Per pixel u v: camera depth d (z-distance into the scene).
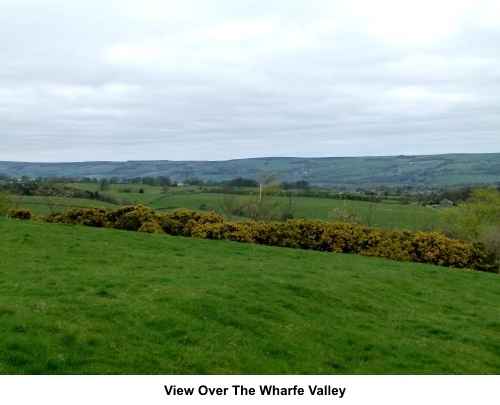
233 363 11.49
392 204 58.69
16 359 9.56
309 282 19.20
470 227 51.69
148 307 13.44
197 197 67.81
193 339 12.13
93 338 10.95
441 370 13.11
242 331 13.30
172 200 65.06
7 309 11.71
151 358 10.80
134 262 21.00
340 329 15.19
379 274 23.80
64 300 13.23
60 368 9.71
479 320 18.81
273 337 13.46
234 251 27.22
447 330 16.64
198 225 32.56
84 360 10.14
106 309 12.75
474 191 56.00
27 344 9.99
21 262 18.98
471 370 13.46
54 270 17.84
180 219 33.53
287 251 28.89
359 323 16.12
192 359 11.13
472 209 52.09
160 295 14.70
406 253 31.28
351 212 53.56
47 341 10.32
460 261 31.19
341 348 13.84
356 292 19.56
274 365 11.89
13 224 28.66
